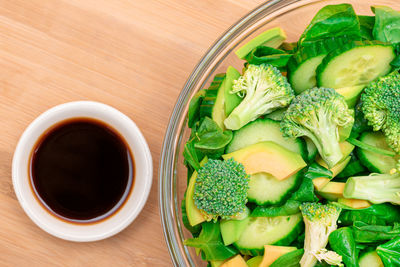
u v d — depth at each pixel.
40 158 0.51
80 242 0.52
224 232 0.46
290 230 0.47
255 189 0.46
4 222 0.52
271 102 0.47
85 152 0.51
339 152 0.46
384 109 0.46
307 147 0.47
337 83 0.47
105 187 0.51
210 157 0.47
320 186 0.47
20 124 0.52
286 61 0.47
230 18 0.52
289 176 0.46
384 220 0.46
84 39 0.52
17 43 0.52
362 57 0.46
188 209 0.47
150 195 0.52
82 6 0.52
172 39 0.52
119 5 0.52
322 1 0.49
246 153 0.46
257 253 0.47
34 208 0.50
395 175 0.46
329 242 0.46
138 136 0.50
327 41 0.46
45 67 0.52
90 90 0.52
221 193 0.45
